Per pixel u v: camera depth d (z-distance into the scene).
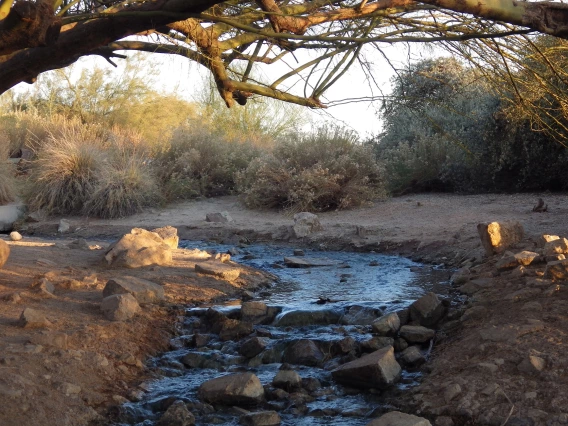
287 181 12.82
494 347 4.55
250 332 5.70
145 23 3.72
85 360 4.70
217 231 11.33
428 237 9.52
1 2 2.93
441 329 5.40
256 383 4.49
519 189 13.56
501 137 13.34
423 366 4.77
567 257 6.23
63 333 4.89
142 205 13.55
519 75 4.52
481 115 13.46
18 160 16.16
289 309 6.05
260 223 11.73
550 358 4.22
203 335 5.60
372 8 3.96
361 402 4.40
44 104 21.08
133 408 4.29
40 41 3.27
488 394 4.02
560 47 4.28
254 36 4.57
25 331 4.99
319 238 10.37
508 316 5.06
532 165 13.18
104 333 5.23
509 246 7.54
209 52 4.45
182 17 3.43
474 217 10.51
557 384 3.98
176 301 6.48
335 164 12.93
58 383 4.27
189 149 15.74
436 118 14.95
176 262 7.94
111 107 20.25
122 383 4.61
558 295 5.30
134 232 8.38
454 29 3.93
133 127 19.53
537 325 4.67
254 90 4.70
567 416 3.68
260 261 9.03
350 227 10.75
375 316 5.79
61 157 13.62
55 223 12.49
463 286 6.38
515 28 4.03
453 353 4.74
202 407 4.34
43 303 5.78
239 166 15.73
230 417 4.25
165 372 4.94
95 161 13.89
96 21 3.79
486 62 4.16
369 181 13.48
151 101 20.50
